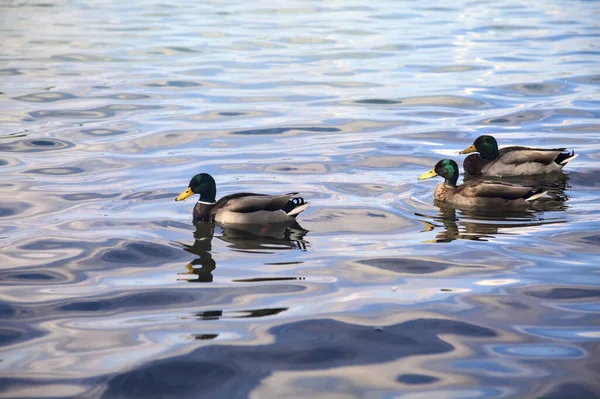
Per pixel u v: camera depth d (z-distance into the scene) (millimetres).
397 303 11117
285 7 51438
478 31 40656
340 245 13523
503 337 10086
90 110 24281
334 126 22750
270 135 21703
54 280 12008
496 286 11695
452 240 13711
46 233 14086
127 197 16297
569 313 10758
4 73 29688
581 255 12906
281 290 11594
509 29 41250
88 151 19891
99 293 11516
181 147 20406
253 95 26656
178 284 11844
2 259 12836
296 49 35469
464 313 10781
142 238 13844
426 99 26125
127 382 9031
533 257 12859
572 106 24828
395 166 18797
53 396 8742
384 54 34344
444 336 10125
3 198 16125
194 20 44812
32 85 27641
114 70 30562
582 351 9680
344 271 12328
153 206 15734
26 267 12516
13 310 10945
